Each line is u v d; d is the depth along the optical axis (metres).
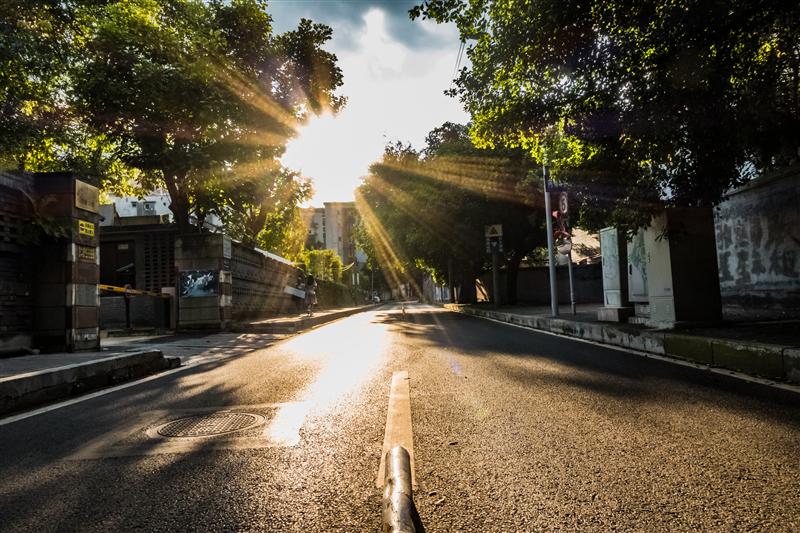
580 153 9.12
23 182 9.16
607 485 2.71
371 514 2.46
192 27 17.25
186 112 16.67
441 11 8.20
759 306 11.91
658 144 7.37
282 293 27.69
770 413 4.03
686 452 3.19
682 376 5.78
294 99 19.72
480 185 24.55
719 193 8.12
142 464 3.33
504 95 8.42
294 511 2.52
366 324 19.39
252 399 5.39
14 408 5.21
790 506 2.39
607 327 9.56
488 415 4.27
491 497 2.61
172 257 20.23
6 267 8.89
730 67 6.41
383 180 31.23
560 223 14.52
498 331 13.42
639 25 6.52
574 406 4.48
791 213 10.79
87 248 9.99
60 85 15.92
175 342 12.87
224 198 19.86
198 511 2.55
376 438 3.75
